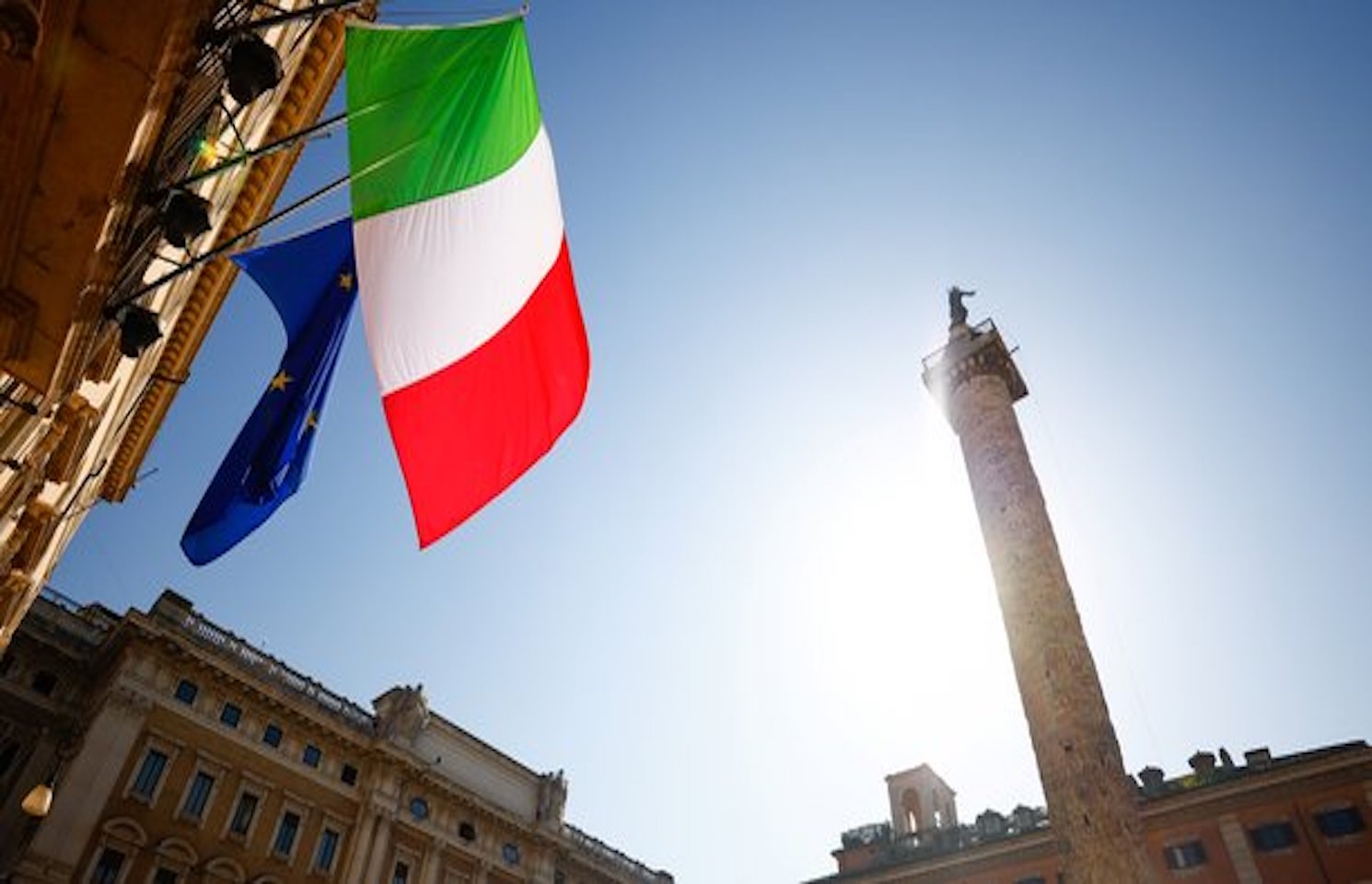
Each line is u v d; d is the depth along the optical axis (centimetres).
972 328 3550
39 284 517
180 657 3152
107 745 2845
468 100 712
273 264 796
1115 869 2266
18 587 1209
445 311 668
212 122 670
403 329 638
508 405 685
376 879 3394
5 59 391
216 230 1390
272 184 1398
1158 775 4109
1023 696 2666
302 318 788
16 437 808
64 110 421
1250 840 3550
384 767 3638
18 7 370
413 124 679
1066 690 2544
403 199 669
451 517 620
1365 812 3372
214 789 3102
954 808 5084
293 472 725
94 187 461
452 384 655
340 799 3488
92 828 2708
